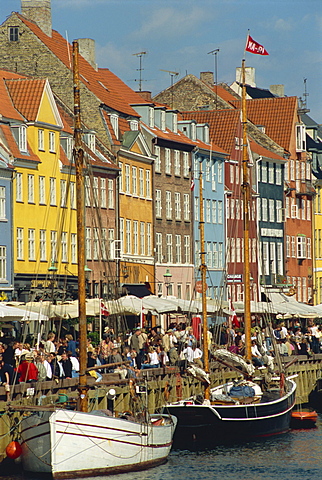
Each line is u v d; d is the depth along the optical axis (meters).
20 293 123.00
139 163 159.38
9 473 71.56
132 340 98.75
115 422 72.19
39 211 128.50
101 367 74.62
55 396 77.69
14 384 73.31
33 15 161.25
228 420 86.69
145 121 167.50
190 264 176.00
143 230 160.00
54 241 131.50
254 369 98.19
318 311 139.25
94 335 105.38
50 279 129.12
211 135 194.00
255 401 91.00
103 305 95.75
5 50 155.12
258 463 81.88
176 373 98.75
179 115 193.88
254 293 196.38
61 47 160.62
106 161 147.75
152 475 75.94
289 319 160.38
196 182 179.75
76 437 69.62
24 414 74.12
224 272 127.25
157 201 166.38
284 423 95.44
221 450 86.62
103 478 71.69
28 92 130.88
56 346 88.94
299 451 87.06
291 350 126.19
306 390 129.00
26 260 124.81
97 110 151.25
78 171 76.69
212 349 106.25
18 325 111.25
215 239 185.12
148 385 92.19
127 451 73.38
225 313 123.88
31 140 128.50
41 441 68.94
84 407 73.56
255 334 127.25
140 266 156.38
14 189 122.88
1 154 121.50
